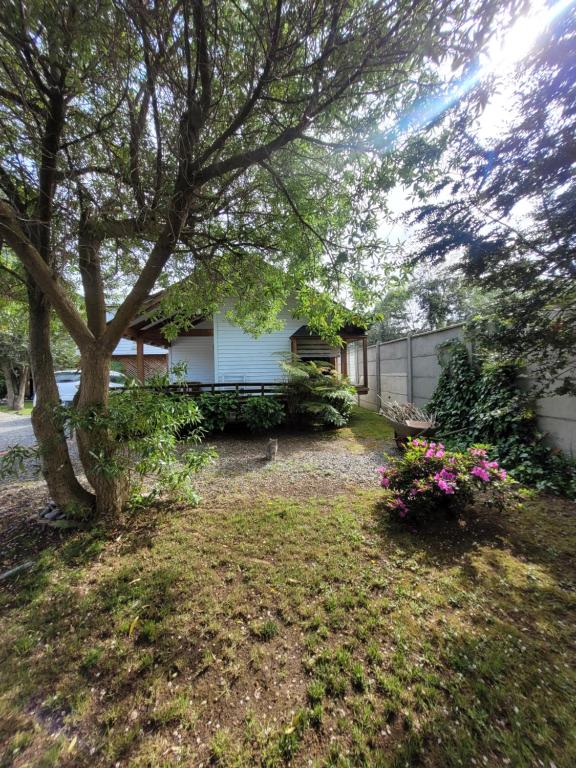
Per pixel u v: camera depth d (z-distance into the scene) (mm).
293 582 2250
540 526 2988
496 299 3359
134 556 2590
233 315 6379
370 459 5441
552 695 1456
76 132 2557
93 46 1845
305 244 3902
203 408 7402
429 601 2057
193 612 1999
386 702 1453
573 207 2566
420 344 7621
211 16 1932
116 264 3762
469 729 1331
